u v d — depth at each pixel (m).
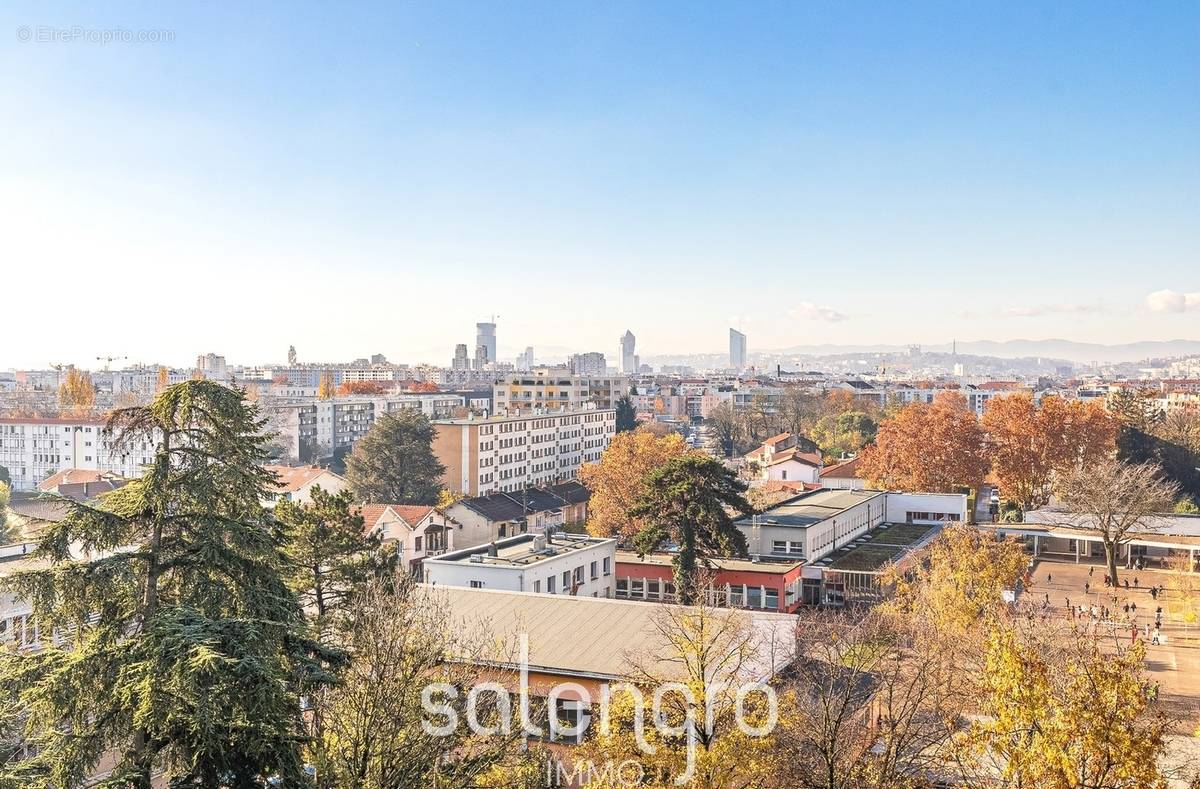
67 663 19.77
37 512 86.56
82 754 19.58
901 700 36.03
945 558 64.06
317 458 177.12
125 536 22.03
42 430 155.12
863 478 131.50
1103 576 95.12
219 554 22.03
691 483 70.88
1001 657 23.41
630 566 76.00
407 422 120.19
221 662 18.86
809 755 30.36
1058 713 21.08
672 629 35.69
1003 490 125.75
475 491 141.38
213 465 22.50
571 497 129.00
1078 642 30.97
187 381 22.97
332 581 44.62
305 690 21.78
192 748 19.81
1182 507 120.19
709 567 70.56
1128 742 20.17
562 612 44.97
